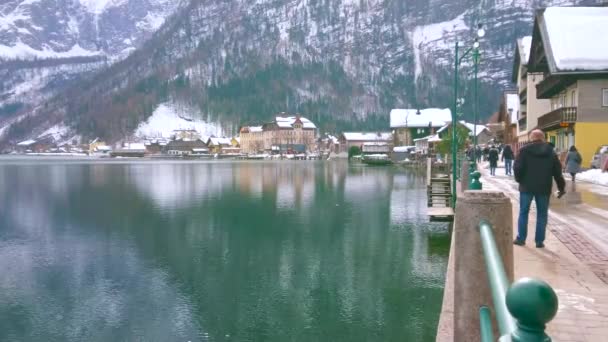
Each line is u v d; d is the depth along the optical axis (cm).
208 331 1297
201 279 1736
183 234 2527
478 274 385
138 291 1625
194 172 8112
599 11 3706
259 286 1647
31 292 1622
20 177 6919
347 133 17138
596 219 1358
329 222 2789
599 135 3394
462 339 389
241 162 13688
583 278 774
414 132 12812
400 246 2141
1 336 1284
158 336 1280
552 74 3331
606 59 3278
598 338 543
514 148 6894
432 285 1603
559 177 990
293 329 1299
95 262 1988
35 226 2817
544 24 3638
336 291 1574
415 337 1235
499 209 386
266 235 2456
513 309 160
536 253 948
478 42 2644
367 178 6331
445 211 2698
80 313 1430
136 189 4969
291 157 17038
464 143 6294
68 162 14162
